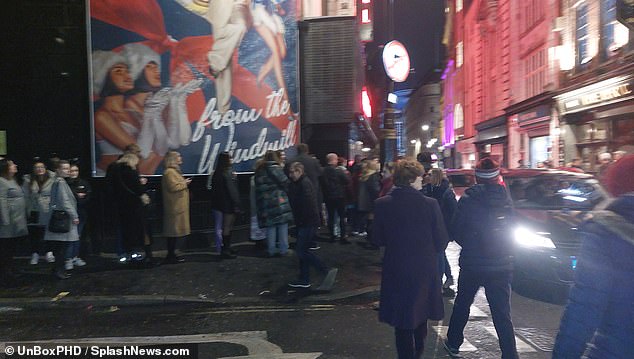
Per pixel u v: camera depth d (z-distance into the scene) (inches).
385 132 513.3
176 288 261.4
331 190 378.3
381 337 194.4
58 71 338.3
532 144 896.3
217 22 362.3
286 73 409.7
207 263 314.7
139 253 307.9
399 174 148.0
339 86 507.5
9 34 334.0
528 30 910.4
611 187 70.9
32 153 339.0
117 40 338.3
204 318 221.1
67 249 292.4
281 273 289.9
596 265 67.8
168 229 310.0
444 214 236.4
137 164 299.7
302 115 509.7
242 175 385.7
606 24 591.8
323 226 481.4
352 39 503.5
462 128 1608.0
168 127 350.3
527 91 925.2
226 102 369.4
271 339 192.7
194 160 359.3
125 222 294.8
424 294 141.7
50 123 339.0
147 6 342.3
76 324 214.2
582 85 631.8
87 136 341.4
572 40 690.2
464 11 1567.4
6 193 281.3
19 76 336.2
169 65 349.1
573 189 291.1
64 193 276.4
